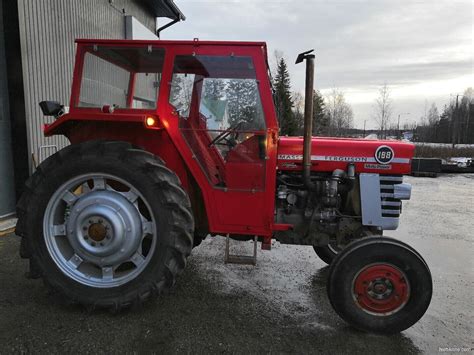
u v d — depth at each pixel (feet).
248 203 9.50
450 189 34.78
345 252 8.75
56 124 9.36
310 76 8.95
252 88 9.47
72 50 20.99
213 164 9.62
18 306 9.36
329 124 111.75
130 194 9.15
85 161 8.99
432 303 10.65
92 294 9.06
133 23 28.40
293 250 14.93
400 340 8.61
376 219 10.12
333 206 10.11
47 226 9.34
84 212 9.10
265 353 7.84
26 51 17.07
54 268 9.24
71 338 8.07
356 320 8.68
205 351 7.82
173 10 34.04
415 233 18.57
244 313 9.52
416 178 45.37
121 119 9.00
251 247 15.05
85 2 22.44
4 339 7.95
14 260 12.38
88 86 9.57
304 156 9.50
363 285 8.70
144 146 9.95
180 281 11.37
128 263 10.11
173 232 8.84
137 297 8.95
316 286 11.44
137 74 10.32
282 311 9.73
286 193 10.25
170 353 7.72
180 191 9.01
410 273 8.57
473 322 9.60
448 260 14.49
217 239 16.03
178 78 9.56
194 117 9.71
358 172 10.25
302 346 8.16
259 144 9.42
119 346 7.87
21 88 16.85
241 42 9.00
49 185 9.21
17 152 17.20
